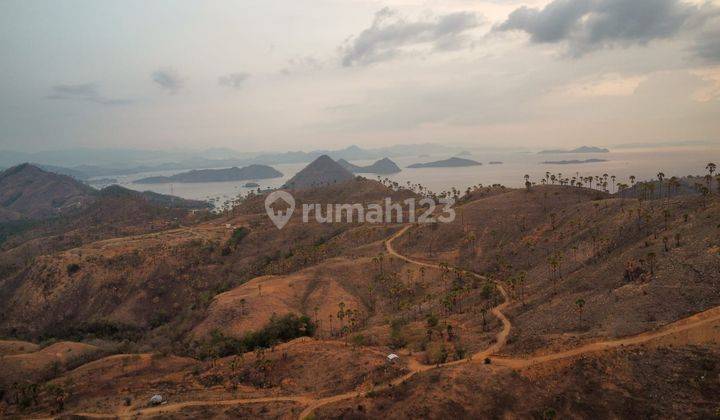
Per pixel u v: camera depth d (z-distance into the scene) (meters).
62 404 102.12
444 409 76.44
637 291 101.62
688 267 101.31
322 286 181.25
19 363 131.00
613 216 161.12
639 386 76.12
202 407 92.44
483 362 92.62
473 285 162.12
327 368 105.56
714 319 83.44
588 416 74.25
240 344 137.00
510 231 197.25
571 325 100.38
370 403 83.69
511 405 77.44
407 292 171.00
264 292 176.50
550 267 147.62
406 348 113.56
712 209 124.25
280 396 96.31
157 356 131.75
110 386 112.19
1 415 102.00
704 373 74.56
